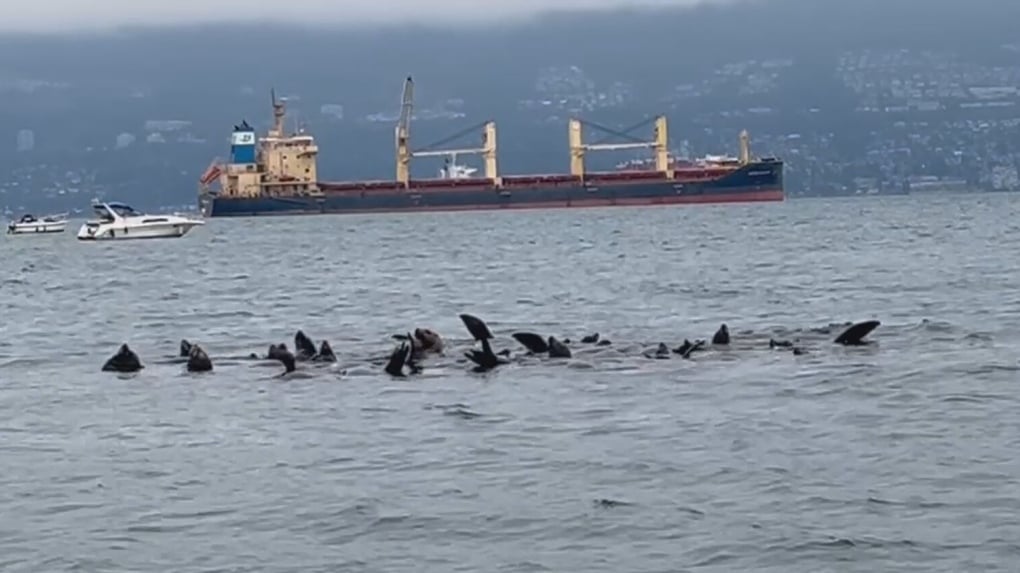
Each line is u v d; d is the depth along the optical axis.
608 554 19.58
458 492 23.25
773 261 89.00
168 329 53.84
